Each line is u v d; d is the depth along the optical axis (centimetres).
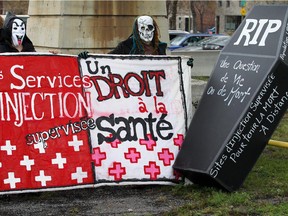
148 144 691
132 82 699
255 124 655
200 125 683
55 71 667
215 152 648
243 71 678
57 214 602
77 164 659
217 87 694
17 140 641
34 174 642
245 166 656
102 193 681
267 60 661
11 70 651
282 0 3838
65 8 1084
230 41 721
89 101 676
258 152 662
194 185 691
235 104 663
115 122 684
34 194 673
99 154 670
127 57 699
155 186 699
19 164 639
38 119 652
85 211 612
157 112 702
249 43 695
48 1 1117
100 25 1105
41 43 1143
